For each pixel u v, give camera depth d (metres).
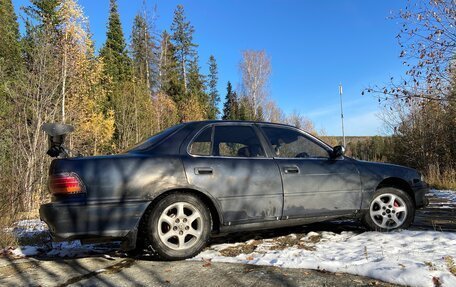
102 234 3.73
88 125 16.34
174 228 4.00
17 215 6.95
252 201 4.34
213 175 4.20
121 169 3.88
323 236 4.85
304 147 4.96
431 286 2.89
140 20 42.47
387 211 5.12
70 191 3.71
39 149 10.22
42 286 3.36
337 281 3.14
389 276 3.11
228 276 3.38
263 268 3.56
